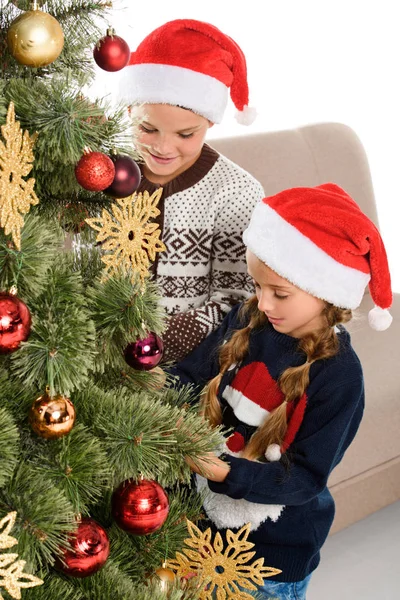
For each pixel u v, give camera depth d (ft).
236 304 4.22
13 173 2.28
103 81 5.85
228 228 4.25
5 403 2.57
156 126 3.94
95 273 2.98
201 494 3.65
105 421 2.71
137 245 2.94
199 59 3.86
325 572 5.77
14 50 2.32
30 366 2.46
